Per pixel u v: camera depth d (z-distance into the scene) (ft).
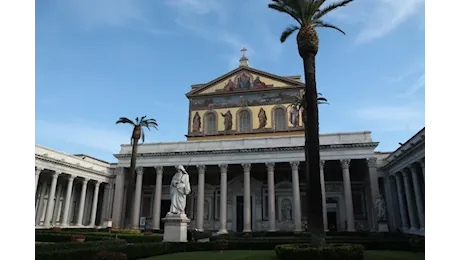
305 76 68.13
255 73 193.26
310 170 61.72
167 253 72.23
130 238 100.17
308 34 69.56
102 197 202.49
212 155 169.48
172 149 178.09
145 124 157.38
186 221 81.41
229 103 192.24
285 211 175.42
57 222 168.55
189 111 196.54
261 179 183.93
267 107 186.09
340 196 172.04
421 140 107.96
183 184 81.61
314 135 63.57
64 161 156.56
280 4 73.87
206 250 79.92
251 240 93.86
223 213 160.04
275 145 164.45
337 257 49.47
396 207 153.07
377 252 75.97
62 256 46.83
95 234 109.09
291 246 55.98
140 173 176.65
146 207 192.34
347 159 153.48
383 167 159.02
